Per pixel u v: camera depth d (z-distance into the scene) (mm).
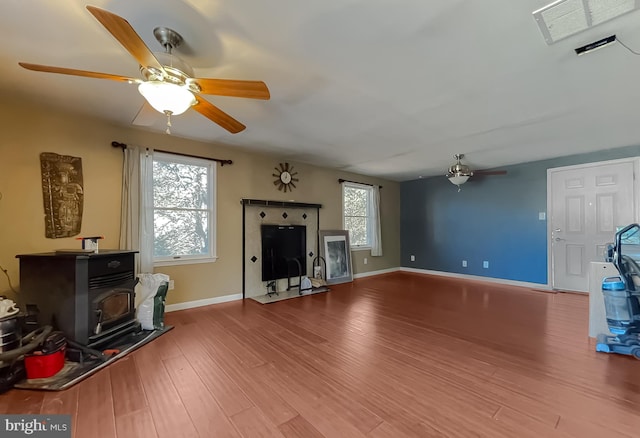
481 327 3092
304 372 2133
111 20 1180
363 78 2205
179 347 2576
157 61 1486
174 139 3676
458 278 6000
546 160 4852
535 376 2070
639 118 2994
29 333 2164
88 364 2207
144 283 3029
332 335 2859
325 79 2217
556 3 1443
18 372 1953
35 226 2783
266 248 4566
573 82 2254
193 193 3898
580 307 3840
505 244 5363
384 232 6746
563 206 4668
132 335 2773
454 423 1578
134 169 3303
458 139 3732
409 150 4289
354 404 1752
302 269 5047
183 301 3740
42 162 2828
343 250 5680
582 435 1480
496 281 5469
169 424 1574
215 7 1476
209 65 2016
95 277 2396
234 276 4207
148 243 3383
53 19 1582
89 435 1489
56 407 1717
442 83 2283
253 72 2115
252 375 2090
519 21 1580
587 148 4148
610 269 2662
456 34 1697
